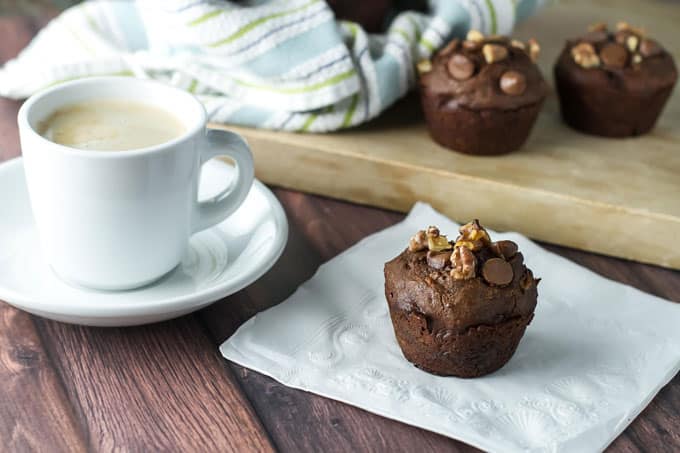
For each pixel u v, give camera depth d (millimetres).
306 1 802
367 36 838
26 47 920
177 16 791
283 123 798
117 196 635
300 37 794
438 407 615
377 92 809
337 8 834
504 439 597
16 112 838
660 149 827
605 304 687
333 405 622
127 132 659
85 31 862
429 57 830
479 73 784
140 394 622
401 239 726
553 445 596
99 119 668
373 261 708
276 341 648
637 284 731
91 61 824
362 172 782
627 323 675
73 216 640
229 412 615
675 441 614
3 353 639
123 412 612
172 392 624
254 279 654
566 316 677
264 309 680
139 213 643
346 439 606
